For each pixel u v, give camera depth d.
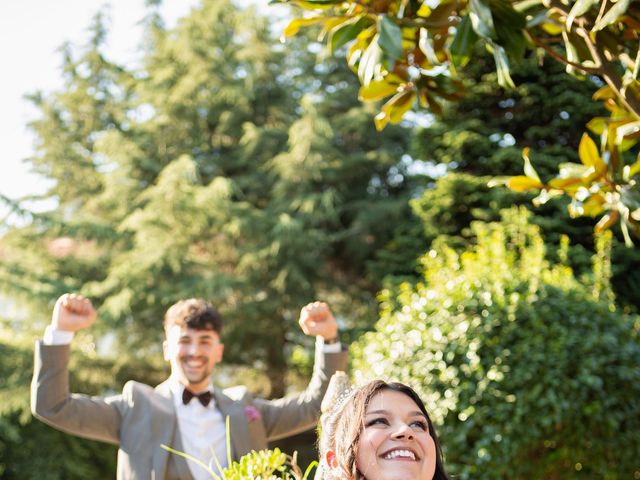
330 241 13.97
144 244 13.00
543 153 10.96
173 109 15.12
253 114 15.84
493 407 4.80
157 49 16.02
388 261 12.21
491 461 4.75
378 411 1.78
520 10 2.76
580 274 9.68
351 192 14.96
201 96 15.33
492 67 11.20
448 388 4.89
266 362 14.18
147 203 14.42
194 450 2.84
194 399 2.89
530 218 10.05
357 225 13.95
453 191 10.91
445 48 2.90
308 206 13.58
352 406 1.80
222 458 2.85
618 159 2.79
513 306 5.00
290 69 16.20
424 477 1.75
